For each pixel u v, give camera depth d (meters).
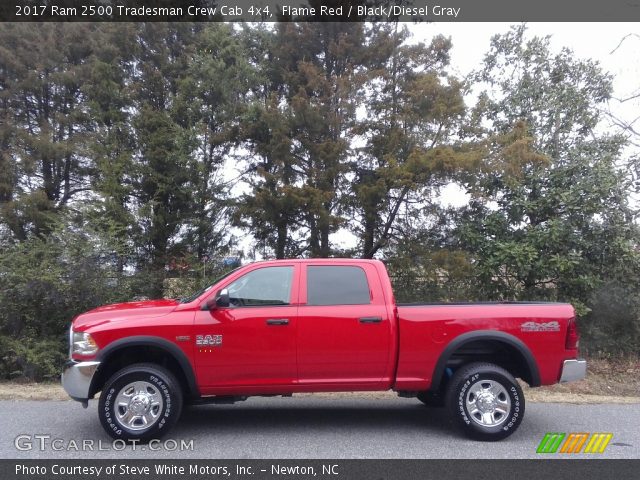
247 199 13.09
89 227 11.38
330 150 12.27
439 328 6.25
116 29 13.78
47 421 6.91
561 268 11.21
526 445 6.03
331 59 13.66
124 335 5.96
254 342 6.07
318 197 11.81
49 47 13.91
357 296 6.33
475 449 5.86
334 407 7.76
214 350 6.03
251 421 6.97
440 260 11.70
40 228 13.19
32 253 10.80
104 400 5.89
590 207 11.55
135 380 5.95
